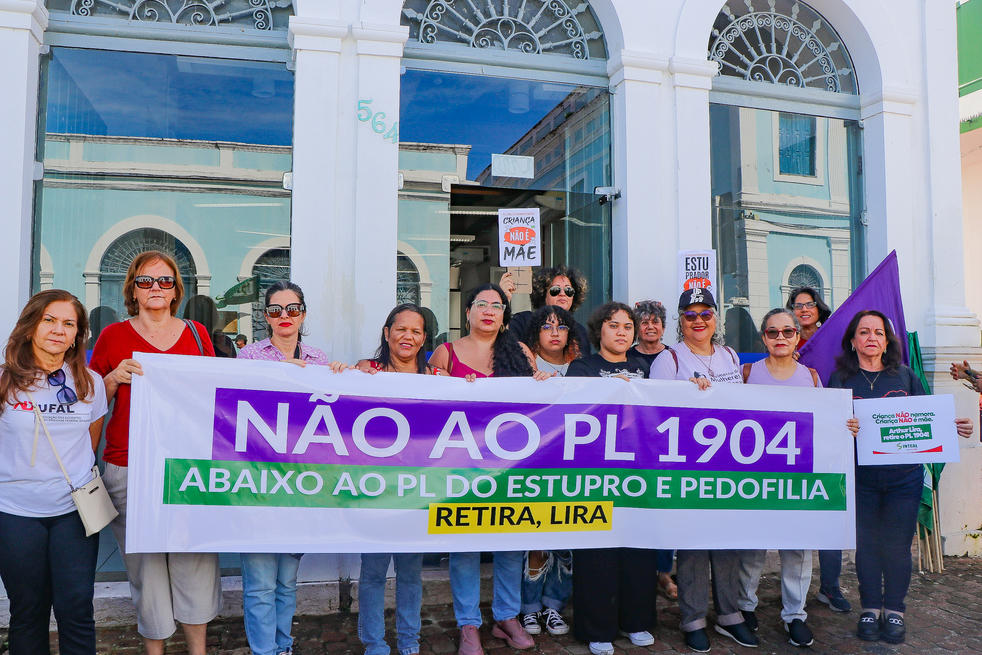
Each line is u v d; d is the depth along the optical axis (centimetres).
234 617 393
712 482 357
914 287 550
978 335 549
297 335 351
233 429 309
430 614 408
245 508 309
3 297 394
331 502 319
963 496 527
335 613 407
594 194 505
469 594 342
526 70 496
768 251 546
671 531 353
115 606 394
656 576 371
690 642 363
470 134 491
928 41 559
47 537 270
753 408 362
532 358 383
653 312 396
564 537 342
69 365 278
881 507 379
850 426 371
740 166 540
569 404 345
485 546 334
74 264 431
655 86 498
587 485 346
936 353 537
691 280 466
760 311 544
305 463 317
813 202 559
